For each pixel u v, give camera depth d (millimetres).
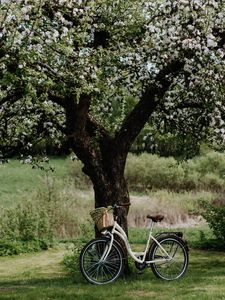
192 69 11078
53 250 17297
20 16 9062
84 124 12023
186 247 11609
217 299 9625
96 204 12375
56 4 10258
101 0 10773
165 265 11531
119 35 12211
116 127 14594
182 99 13016
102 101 13703
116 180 12266
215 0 10789
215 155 37094
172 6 10742
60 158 45125
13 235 18203
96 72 10773
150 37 11297
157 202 27531
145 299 9727
